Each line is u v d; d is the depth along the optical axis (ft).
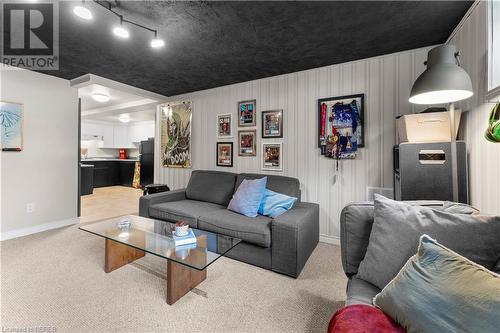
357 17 6.09
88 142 24.38
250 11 5.85
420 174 5.64
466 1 5.43
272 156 10.39
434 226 3.38
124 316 4.91
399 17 6.08
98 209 14.39
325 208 9.30
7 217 9.24
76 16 6.03
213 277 6.52
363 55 8.29
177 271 5.48
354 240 4.37
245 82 11.09
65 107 10.91
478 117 5.30
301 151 9.72
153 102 14.61
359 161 8.66
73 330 4.49
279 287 6.06
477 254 3.06
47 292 5.67
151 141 21.52
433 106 7.54
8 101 9.18
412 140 5.82
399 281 3.00
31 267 6.89
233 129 11.46
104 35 6.98
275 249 6.71
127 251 7.16
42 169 10.19
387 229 3.68
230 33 6.86
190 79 10.84
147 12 5.88
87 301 5.36
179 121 13.33
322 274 6.73
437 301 2.54
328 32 6.81
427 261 2.92
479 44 5.27
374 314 2.96
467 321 2.28
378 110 8.33
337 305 5.38
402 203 3.94
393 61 8.09
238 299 5.55
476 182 5.36
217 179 10.52
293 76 9.87
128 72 9.98
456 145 5.41
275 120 10.28
